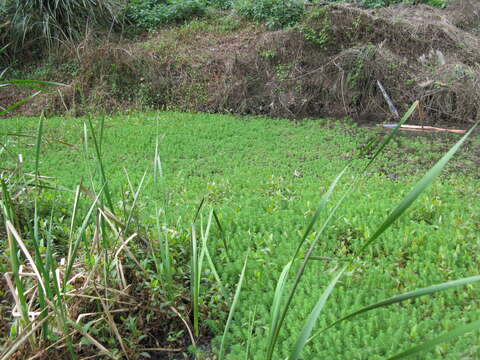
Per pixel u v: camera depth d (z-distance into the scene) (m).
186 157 8.48
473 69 11.41
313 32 12.36
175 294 3.53
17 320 2.91
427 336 3.01
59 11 13.38
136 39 14.30
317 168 7.54
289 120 11.25
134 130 9.98
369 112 11.73
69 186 6.61
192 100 12.30
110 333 3.22
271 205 5.68
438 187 6.18
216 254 4.54
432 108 11.25
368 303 3.54
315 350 3.08
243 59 12.47
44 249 3.90
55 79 12.86
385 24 12.43
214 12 15.55
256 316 3.54
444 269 3.91
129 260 3.81
